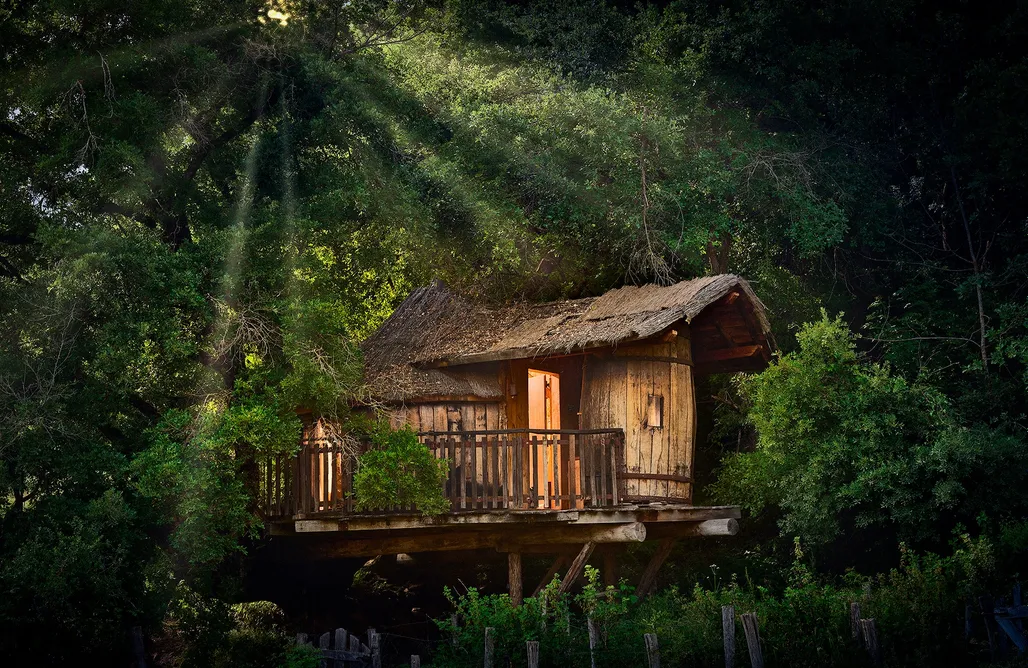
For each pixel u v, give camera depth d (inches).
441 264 964.6
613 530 714.2
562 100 929.5
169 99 812.0
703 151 935.0
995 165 991.6
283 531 733.9
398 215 864.9
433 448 707.4
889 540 875.4
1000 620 618.2
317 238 864.3
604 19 1024.9
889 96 1044.5
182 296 707.4
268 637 714.2
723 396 994.1
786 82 1026.1
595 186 925.8
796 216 947.3
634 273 942.4
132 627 692.1
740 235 982.4
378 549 770.2
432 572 943.7
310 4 861.8
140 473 683.4
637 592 789.9
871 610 654.5
